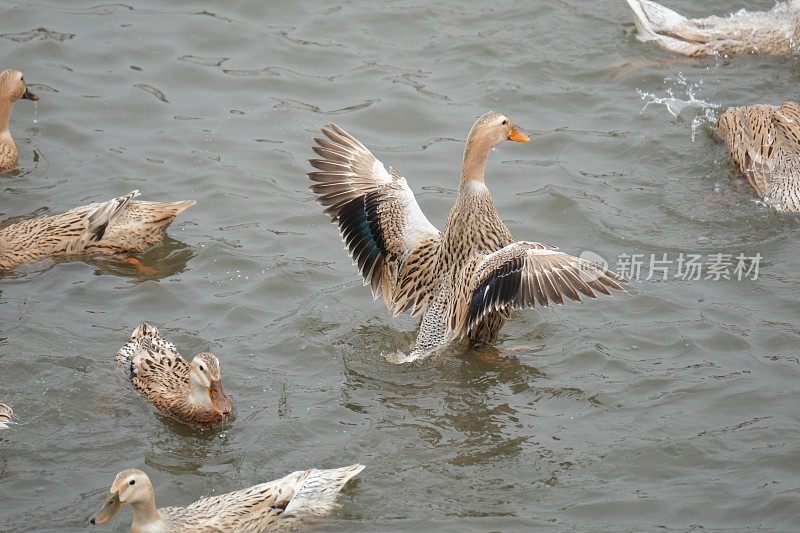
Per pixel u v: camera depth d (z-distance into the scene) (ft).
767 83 64.59
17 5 70.49
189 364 43.65
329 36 68.80
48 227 51.75
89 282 50.06
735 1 71.56
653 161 58.49
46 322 46.85
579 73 65.62
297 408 42.32
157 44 67.62
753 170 56.24
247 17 70.33
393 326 47.57
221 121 61.87
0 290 49.24
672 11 68.13
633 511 37.06
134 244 52.24
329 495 37.40
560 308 48.19
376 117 62.18
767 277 49.49
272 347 45.80
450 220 45.52
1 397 42.24
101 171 57.72
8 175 57.26
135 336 45.11
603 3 71.82
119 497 34.83
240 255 51.80
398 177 48.37
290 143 60.29
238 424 41.52
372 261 47.26
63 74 64.85
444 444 40.47
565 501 37.63
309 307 48.37
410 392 43.39
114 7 71.00
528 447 40.29
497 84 64.59
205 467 39.55
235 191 56.49
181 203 52.95
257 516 36.40
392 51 67.51
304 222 54.49
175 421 41.93
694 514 36.83
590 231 53.26
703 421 41.32
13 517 36.60
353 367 44.78
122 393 43.16
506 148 60.03
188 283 49.98
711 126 60.80
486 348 45.88
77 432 40.98
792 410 41.57
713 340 45.60
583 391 43.16
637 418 41.63
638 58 66.69
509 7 71.41
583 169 58.13
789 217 53.98
